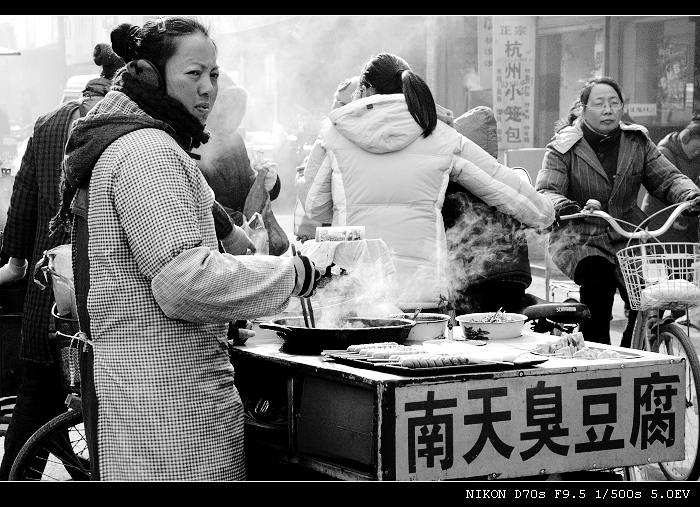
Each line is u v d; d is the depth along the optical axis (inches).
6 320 213.6
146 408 111.2
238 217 189.9
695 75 489.4
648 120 524.1
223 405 115.5
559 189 218.5
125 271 111.3
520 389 114.5
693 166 358.0
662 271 186.9
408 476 108.3
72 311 138.3
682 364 124.2
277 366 128.0
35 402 172.7
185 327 112.6
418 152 184.4
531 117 562.3
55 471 169.5
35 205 181.0
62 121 177.8
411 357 113.8
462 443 111.2
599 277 207.6
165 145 110.6
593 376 118.8
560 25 560.1
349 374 112.0
